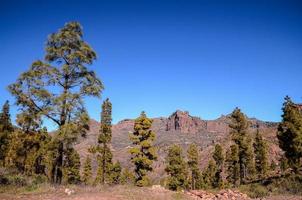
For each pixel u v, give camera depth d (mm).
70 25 27562
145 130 44531
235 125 60906
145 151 44531
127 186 22875
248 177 62562
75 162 67375
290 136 40375
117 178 73000
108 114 56750
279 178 34344
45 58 27016
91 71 27625
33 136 33656
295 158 39781
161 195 20359
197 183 76500
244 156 60656
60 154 26203
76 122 25641
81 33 28172
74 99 25609
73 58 26578
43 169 40719
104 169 60062
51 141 25156
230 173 77125
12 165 40219
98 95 26828
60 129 24703
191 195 22328
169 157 62000
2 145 54219
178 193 21812
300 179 31125
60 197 17359
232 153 68125
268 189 28656
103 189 21188
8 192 17844
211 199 21547
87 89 26188
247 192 26500
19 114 25094
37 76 25016
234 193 25000
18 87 24812
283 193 26547
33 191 18906
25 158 38969
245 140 60625
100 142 56719
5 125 55969
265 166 71875
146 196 19547
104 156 58844
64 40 27266
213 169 81875
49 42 27375
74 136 25094
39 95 24594
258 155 73062
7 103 57531
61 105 25125
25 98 24828
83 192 19688
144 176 43656
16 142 38625
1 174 21219
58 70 26203
